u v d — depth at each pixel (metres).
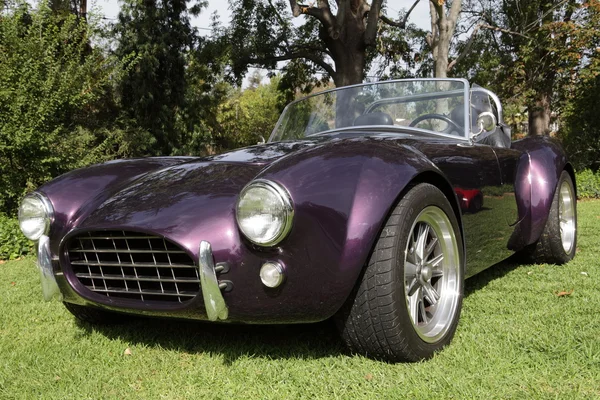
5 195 8.50
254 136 34.50
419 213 2.16
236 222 2.02
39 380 2.11
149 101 17.31
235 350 2.34
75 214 2.46
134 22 17.62
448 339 2.28
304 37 20.92
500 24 19.41
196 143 19.72
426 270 2.29
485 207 2.82
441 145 2.62
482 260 2.87
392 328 2.01
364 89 3.45
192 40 19.67
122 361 2.29
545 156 3.64
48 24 10.04
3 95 8.32
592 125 15.96
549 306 2.75
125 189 2.48
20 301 3.45
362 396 1.82
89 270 2.29
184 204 2.13
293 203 1.89
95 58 11.01
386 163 2.08
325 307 1.95
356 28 16.12
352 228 1.92
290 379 2.00
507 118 20.44
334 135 3.10
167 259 2.10
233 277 1.99
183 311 2.06
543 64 17.16
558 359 2.02
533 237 3.52
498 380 1.87
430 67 21.73
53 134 8.76
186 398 1.90
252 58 20.47
